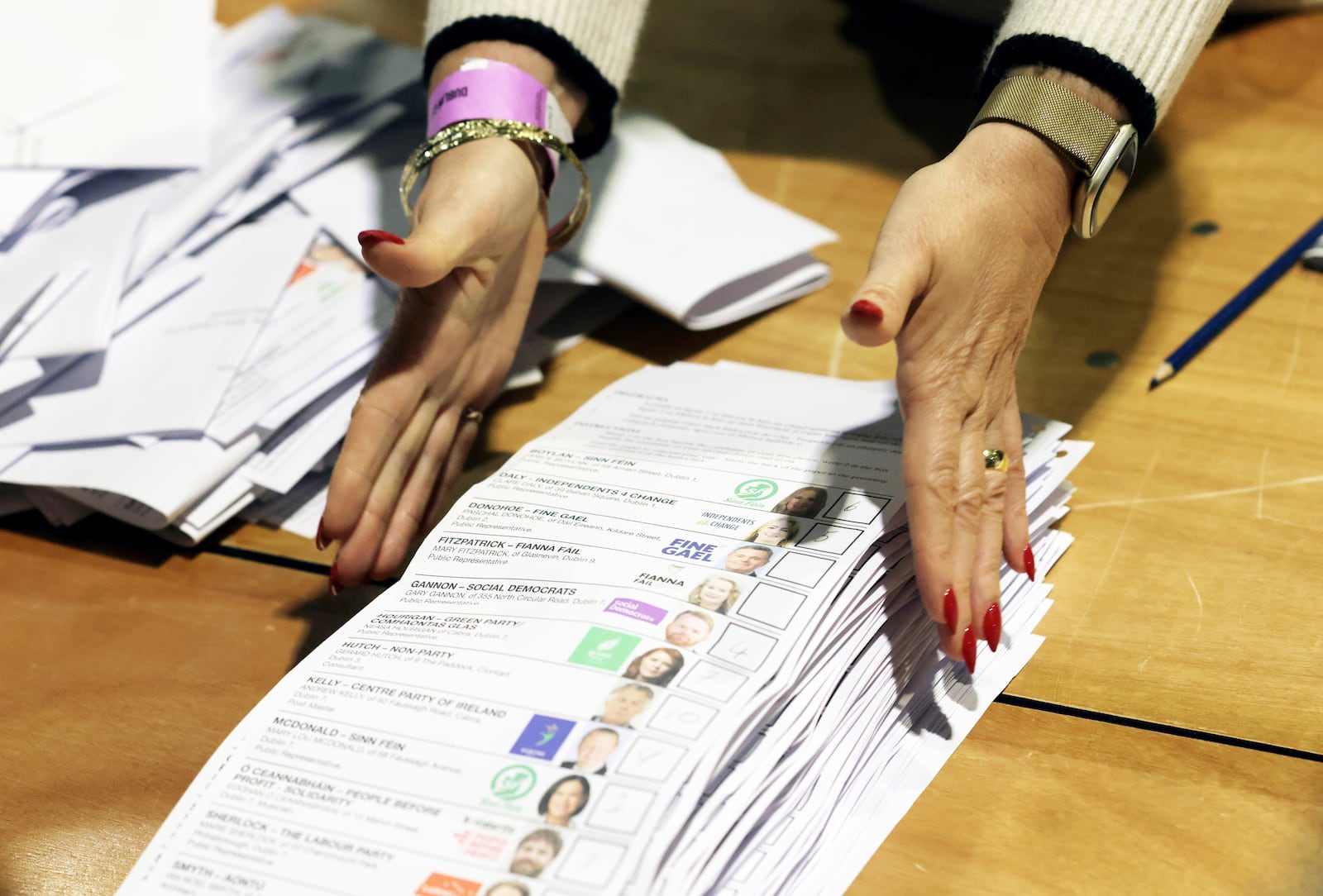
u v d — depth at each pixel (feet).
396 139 3.54
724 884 2.37
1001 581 2.77
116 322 3.12
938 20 4.42
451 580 2.60
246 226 3.35
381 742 2.40
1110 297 3.36
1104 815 2.50
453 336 2.76
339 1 4.53
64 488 2.89
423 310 2.73
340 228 3.30
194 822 2.35
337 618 2.79
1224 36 4.35
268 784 2.38
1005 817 2.50
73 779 2.57
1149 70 2.68
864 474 2.71
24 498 2.98
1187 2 2.67
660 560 2.59
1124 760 2.56
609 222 3.37
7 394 3.02
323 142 3.50
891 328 2.45
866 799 2.52
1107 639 2.72
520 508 2.71
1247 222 3.53
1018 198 2.62
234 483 2.91
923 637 2.64
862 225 3.57
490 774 2.35
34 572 2.89
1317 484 2.93
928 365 2.56
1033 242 2.64
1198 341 3.21
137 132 3.43
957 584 2.51
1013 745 2.59
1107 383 3.16
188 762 2.59
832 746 2.49
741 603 2.50
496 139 2.81
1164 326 3.27
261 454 2.95
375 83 3.61
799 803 2.45
